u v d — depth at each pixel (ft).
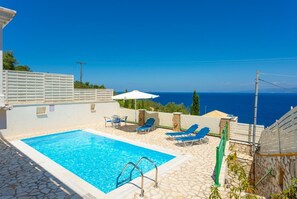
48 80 43.57
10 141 33.58
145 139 36.70
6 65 89.51
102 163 27.14
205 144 33.42
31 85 40.63
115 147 34.42
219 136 38.91
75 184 18.13
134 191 17.02
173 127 44.24
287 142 17.99
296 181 13.20
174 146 32.12
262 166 27.17
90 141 38.14
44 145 35.37
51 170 21.29
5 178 19.17
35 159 24.70
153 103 102.73
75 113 47.78
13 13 28.40
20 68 95.96
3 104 29.58
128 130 44.70
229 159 20.18
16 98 38.27
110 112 56.95
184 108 95.25
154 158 28.73
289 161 16.21
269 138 25.13
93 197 15.87
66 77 47.11
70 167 25.76
